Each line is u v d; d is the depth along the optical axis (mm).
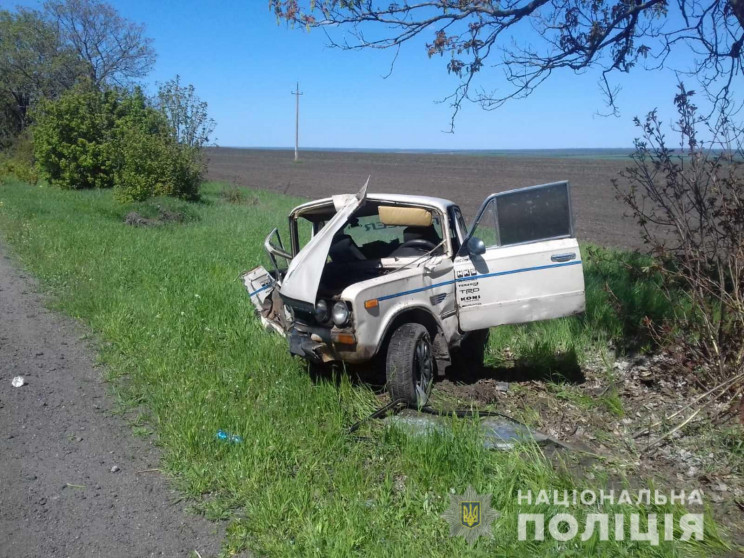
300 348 5816
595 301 8227
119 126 25172
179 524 3994
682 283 6504
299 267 5934
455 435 4711
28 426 5223
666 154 6160
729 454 4859
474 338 7074
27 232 13242
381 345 5953
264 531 3842
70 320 8062
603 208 27875
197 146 24703
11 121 38938
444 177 51219
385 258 6809
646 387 6352
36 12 37438
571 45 6723
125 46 40250
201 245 12922
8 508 4098
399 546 3668
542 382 6543
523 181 45688
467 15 6395
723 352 5848
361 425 5289
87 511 4102
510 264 6219
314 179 48750
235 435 4926
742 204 5715
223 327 7504
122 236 13391
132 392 5859
